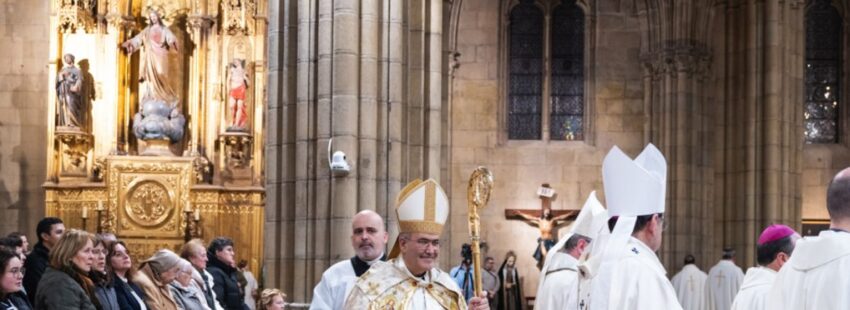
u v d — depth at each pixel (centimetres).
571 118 2733
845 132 2684
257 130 2689
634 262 674
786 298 635
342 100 1650
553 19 2745
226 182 2677
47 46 2733
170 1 2764
